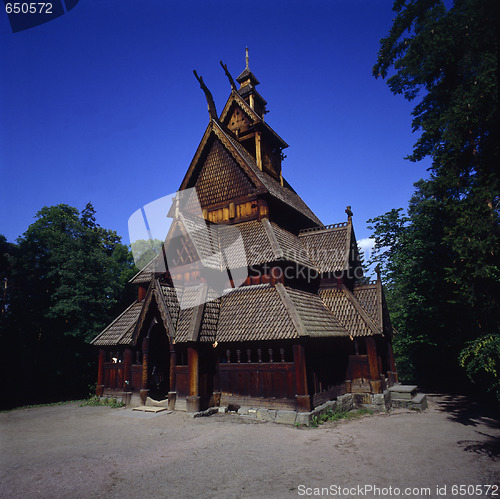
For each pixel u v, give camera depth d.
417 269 22.31
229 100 22.08
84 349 25.28
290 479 6.77
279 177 23.31
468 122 10.60
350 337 15.63
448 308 20.34
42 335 26.09
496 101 9.91
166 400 13.80
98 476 6.93
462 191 12.25
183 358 13.63
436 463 7.76
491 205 10.73
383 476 6.95
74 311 24.17
